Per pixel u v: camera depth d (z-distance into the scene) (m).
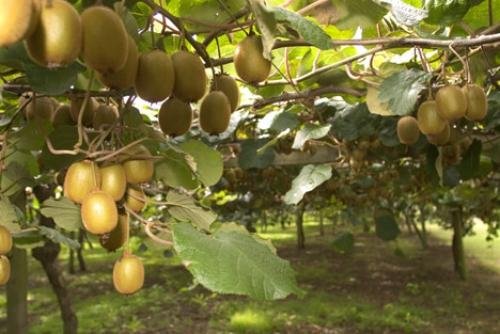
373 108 2.35
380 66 2.39
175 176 1.61
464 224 15.91
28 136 1.57
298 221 19.47
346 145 3.57
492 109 2.78
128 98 1.37
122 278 1.23
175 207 1.42
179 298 10.90
